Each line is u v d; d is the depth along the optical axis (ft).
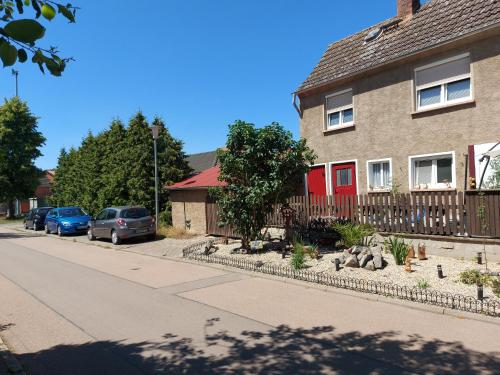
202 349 18.03
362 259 30.01
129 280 33.35
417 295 23.15
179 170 78.79
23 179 136.05
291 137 38.32
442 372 14.89
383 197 37.11
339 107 49.39
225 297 26.37
